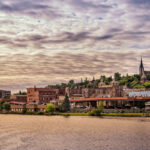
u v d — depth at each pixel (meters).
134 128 126.56
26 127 134.62
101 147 82.94
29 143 89.19
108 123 151.38
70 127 134.00
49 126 139.38
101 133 111.31
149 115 187.75
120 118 183.38
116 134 108.06
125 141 92.31
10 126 139.25
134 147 82.62
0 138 98.00
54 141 92.94
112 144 87.19
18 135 105.94
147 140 93.94
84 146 84.50
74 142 91.19
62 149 80.88
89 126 137.38
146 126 134.00
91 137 101.19
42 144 87.62
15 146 84.00
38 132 115.00
